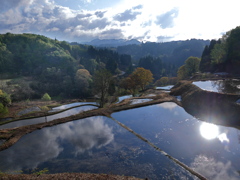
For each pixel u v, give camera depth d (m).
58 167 17.25
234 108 27.45
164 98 46.78
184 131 24.81
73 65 138.00
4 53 141.62
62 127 29.73
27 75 128.12
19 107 56.03
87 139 23.94
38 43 169.38
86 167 17.05
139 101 46.03
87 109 50.03
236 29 71.06
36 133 27.38
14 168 17.45
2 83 86.50
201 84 45.53
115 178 14.60
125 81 88.06
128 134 25.14
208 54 107.50
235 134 22.62
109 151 20.09
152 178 14.98
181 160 17.34
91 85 102.62
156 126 27.66
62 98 98.75
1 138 25.53
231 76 60.28
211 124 26.83
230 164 16.22
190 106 35.97
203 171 15.41
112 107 40.81
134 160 17.89
